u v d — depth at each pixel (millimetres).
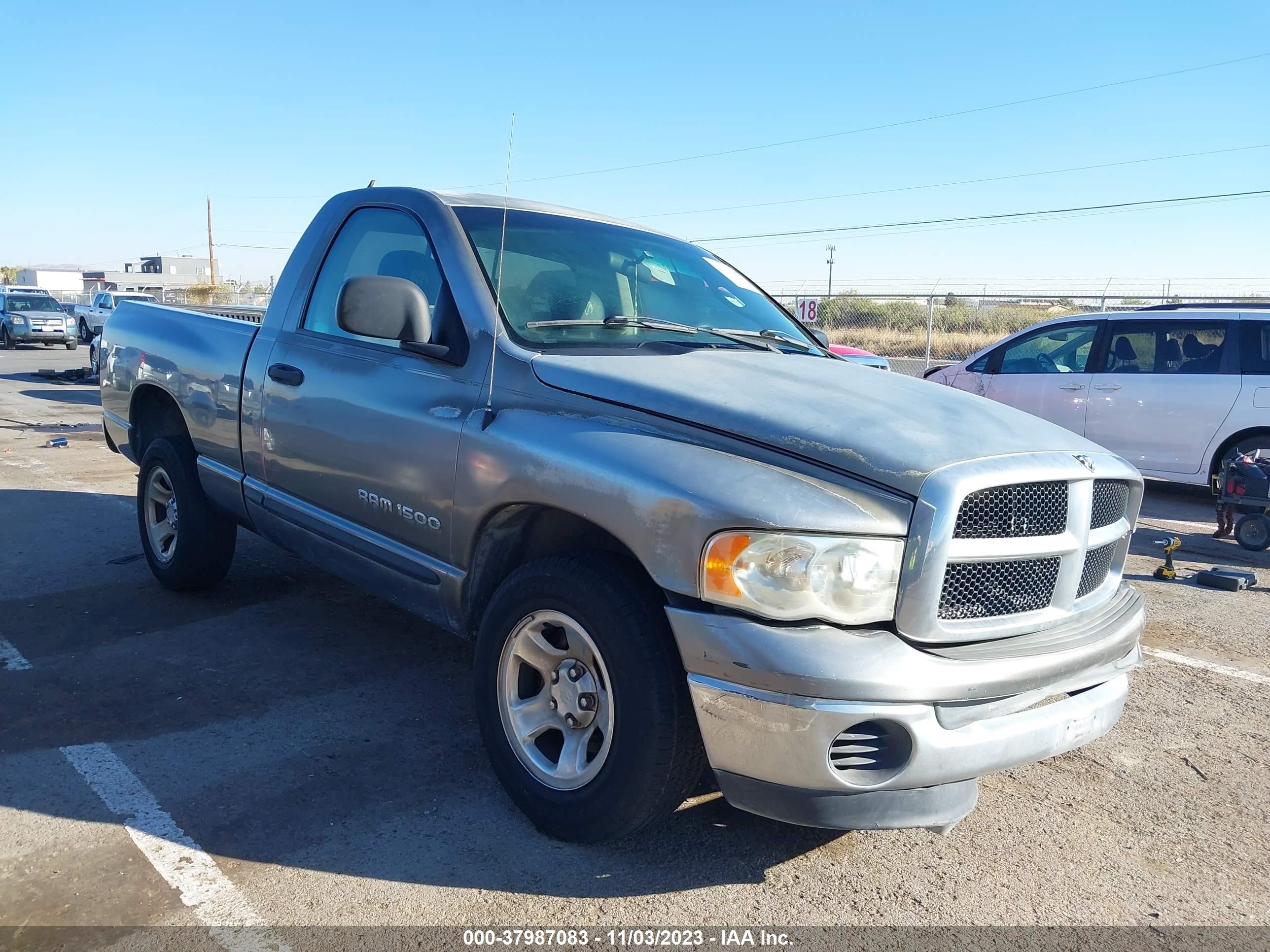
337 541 3713
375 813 3012
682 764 2619
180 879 2633
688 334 3660
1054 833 3135
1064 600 2740
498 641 2984
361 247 3920
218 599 5031
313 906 2541
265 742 3461
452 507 3123
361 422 3500
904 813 2461
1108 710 2861
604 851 2867
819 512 2393
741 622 2404
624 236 4094
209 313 5137
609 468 2654
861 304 19469
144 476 5055
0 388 16266
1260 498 7062
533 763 2939
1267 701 4324
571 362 3041
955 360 18516
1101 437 9500
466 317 3299
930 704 2408
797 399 2846
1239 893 2834
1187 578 6441
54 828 2852
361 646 4441
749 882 2756
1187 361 9102
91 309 29172
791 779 2393
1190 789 3475
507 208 3791
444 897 2604
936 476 2445
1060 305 17484
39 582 5223
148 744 3400
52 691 3812
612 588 2654
